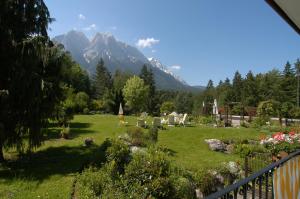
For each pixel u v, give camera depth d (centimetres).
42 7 1259
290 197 357
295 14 386
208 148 1820
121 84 7119
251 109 4191
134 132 1617
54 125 2145
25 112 1195
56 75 1297
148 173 927
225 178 1127
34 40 1161
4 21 1145
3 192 906
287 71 6719
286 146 1501
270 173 329
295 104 6438
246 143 1908
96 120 2872
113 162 990
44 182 1002
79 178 1002
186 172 1061
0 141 1193
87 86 6419
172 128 2319
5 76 1185
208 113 4569
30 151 1292
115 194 837
